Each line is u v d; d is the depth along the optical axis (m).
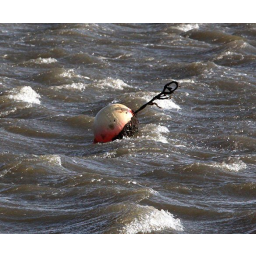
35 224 32.59
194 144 47.88
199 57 86.25
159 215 32.22
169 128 52.31
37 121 53.47
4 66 76.81
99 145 46.97
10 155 43.47
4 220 33.03
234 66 80.56
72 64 80.12
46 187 37.47
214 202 35.88
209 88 67.25
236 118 55.94
